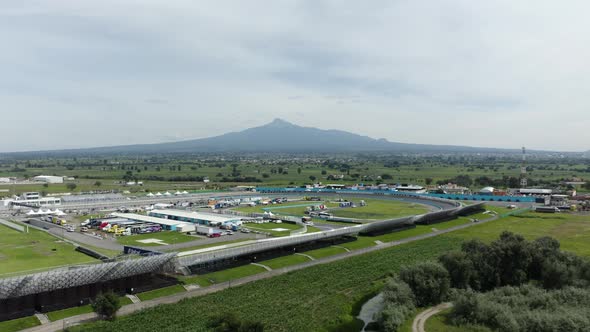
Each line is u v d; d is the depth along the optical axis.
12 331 77.56
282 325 83.25
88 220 181.12
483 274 108.25
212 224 179.25
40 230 167.88
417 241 161.12
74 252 130.12
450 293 99.81
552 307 90.62
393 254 138.88
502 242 114.38
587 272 104.94
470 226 196.00
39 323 81.50
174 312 86.75
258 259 127.75
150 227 168.00
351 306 96.00
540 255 110.75
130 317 83.81
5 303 85.06
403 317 86.38
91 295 95.62
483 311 87.50
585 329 79.31
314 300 97.50
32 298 88.00
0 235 157.12
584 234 168.38
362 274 117.81
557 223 199.12
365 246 152.00
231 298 95.75
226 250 115.31
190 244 142.62
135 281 102.38
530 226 191.62
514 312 88.94
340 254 139.88
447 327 84.81
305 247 144.88
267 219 197.12
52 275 84.62
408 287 96.62
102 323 80.62
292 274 114.06
